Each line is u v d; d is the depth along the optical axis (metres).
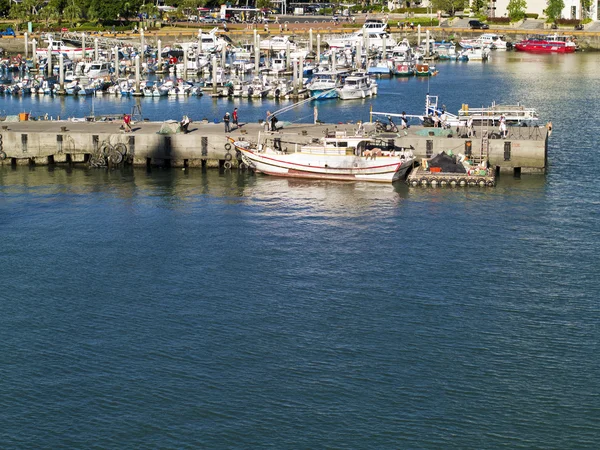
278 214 93.81
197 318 69.88
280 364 63.00
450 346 65.19
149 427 56.44
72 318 70.31
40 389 60.59
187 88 183.38
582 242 84.81
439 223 90.06
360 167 104.88
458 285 75.12
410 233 87.31
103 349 65.50
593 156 118.81
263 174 109.62
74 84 188.00
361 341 65.94
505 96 177.75
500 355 64.00
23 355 64.88
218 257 81.81
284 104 169.75
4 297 74.12
